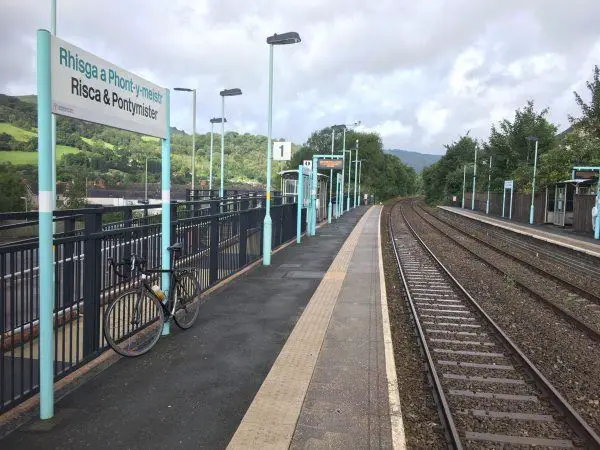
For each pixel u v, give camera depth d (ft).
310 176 71.61
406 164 488.02
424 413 16.21
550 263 54.19
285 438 12.88
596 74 89.71
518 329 26.71
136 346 19.21
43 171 13.26
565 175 109.50
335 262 43.83
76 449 12.20
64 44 13.88
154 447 12.38
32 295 14.87
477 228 109.09
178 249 21.53
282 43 43.24
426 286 38.27
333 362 18.62
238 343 20.59
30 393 14.55
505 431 15.14
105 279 18.95
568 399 17.66
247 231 40.37
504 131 160.25
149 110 19.38
